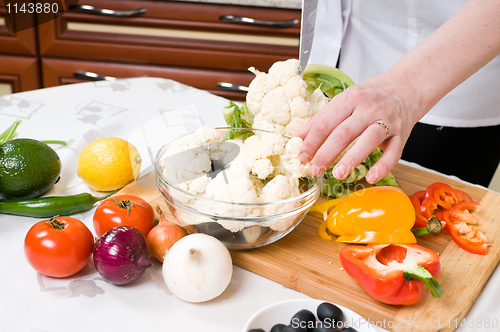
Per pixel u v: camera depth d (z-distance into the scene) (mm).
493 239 748
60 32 1908
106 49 1933
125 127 1089
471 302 624
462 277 657
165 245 652
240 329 574
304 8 826
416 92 711
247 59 1899
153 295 618
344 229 708
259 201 653
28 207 745
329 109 685
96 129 1041
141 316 581
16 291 606
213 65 1931
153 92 1278
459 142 1204
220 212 614
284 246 715
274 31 1834
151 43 1904
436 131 1200
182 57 1924
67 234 614
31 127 1048
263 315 525
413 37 1118
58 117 1108
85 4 1850
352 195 740
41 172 773
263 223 631
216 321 583
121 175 835
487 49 724
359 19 1187
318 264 677
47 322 560
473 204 800
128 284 632
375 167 646
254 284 660
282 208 626
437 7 1046
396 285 573
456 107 1141
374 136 636
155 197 836
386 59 1183
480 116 1147
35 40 1920
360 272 599
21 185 757
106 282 636
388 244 658
